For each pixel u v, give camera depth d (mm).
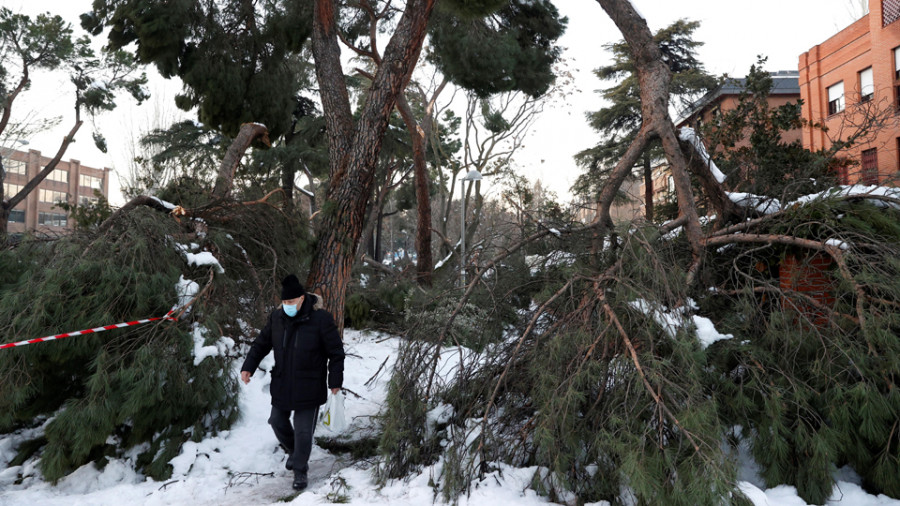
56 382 4258
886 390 3092
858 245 3627
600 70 29422
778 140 7430
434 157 28500
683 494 2645
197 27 10086
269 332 3916
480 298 4453
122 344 4164
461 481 3275
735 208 5012
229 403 4629
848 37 19750
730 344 3496
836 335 3309
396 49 6582
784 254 4102
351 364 6770
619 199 5285
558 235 4863
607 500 3061
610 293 3723
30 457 4258
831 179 4672
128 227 4863
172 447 4133
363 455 4223
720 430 2941
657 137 5023
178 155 21969
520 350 3895
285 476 3951
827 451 2908
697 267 4316
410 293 9062
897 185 4363
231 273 6176
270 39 10602
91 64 21188
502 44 12086
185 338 4348
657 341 3332
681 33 26766
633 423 3041
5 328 3891
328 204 6480
